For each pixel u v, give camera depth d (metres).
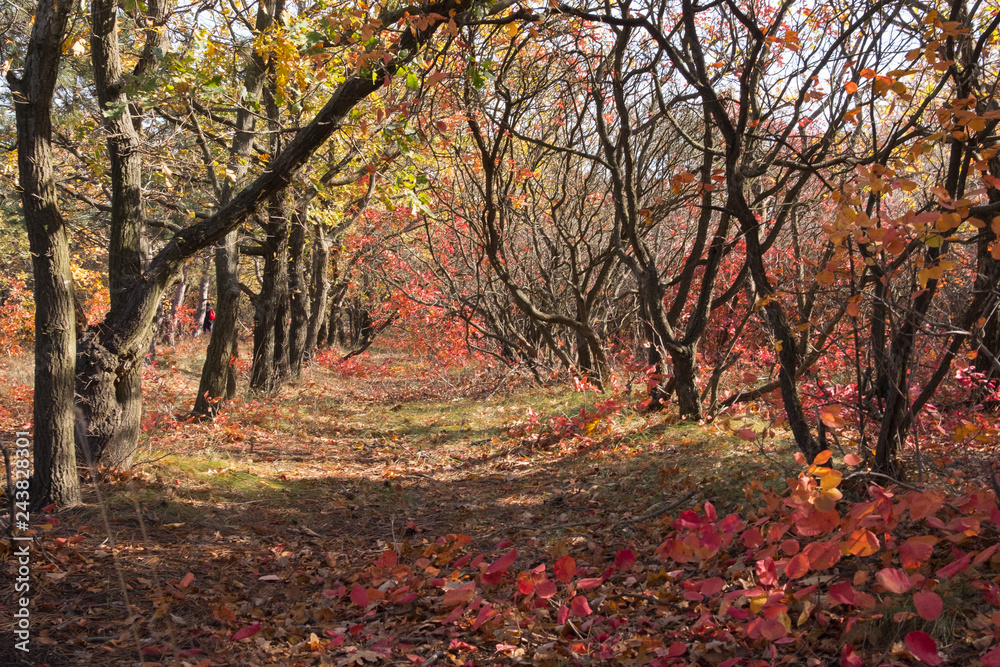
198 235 6.69
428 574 4.43
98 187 10.30
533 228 13.44
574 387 10.65
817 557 2.81
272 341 13.41
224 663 3.43
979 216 4.05
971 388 5.75
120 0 7.02
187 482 6.68
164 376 15.07
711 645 3.23
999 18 3.87
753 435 4.19
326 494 7.04
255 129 10.91
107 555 4.61
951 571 2.79
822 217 9.09
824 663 3.03
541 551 5.14
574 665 3.31
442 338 16.67
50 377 5.51
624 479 6.72
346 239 18.41
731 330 12.88
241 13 9.80
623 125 8.12
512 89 10.19
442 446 9.88
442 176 13.70
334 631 3.83
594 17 5.45
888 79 3.72
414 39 6.30
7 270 20.02
